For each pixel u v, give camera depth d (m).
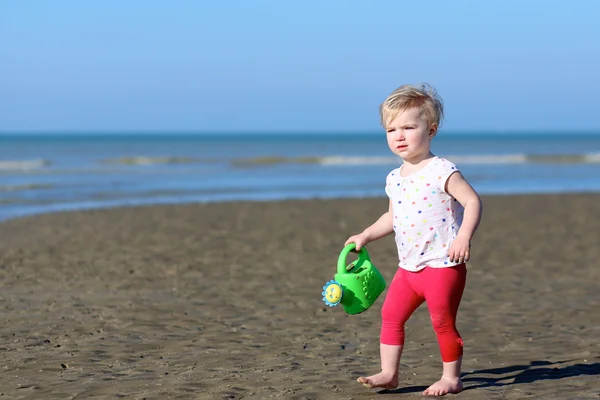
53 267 8.55
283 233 11.60
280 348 4.91
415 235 3.66
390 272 8.39
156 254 9.50
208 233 11.55
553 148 67.81
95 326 5.58
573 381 4.01
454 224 3.66
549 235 11.30
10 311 6.14
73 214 14.27
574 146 74.31
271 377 4.14
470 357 4.65
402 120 3.67
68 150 57.53
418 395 3.76
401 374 4.23
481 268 8.51
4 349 4.84
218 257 9.27
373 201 17.06
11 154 49.00
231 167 33.41
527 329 5.48
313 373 4.23
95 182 24.36
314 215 14.24
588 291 7.13
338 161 38.69
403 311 3.78
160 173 29.14
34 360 4.55
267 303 6.55
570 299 6.72
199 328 5.54
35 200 18.34
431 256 3.64
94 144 81.50
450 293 3.62
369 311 6.19
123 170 30.84
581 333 5.34
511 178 27.53
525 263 8.85
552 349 4.85
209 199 19.05
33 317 5.89
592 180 26.56
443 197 3.64
